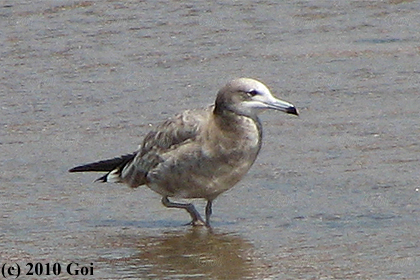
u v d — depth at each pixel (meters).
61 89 18.25
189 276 11.31
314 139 15.52
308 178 14.12
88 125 16.61
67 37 20.84
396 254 11.70
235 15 21.72
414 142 15.16
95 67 19.28
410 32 20.39
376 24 20.92
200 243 12.35
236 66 19.06
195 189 12.96
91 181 14.43
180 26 21.22
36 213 13.34
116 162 13.75
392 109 16.62
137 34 20.89
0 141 16.00
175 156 12.88
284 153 15.03
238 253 11.95
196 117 12.88
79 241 12.47
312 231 12.54
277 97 17.50
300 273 11.29
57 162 15.09
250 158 12.82
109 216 13.30
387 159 14.59
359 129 15.81
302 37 20.44
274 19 21.44
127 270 11.54
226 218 13.16
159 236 12.62
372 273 11.20
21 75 19.00
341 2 22.20
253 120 12.76
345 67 18.72
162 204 13.31
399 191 13.52
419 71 18.31
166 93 17.88
